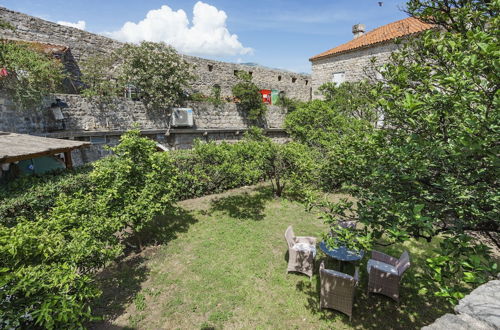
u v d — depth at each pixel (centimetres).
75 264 355
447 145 246
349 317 439
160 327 421
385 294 480
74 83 1328
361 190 330
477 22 310
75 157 971
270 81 2245
